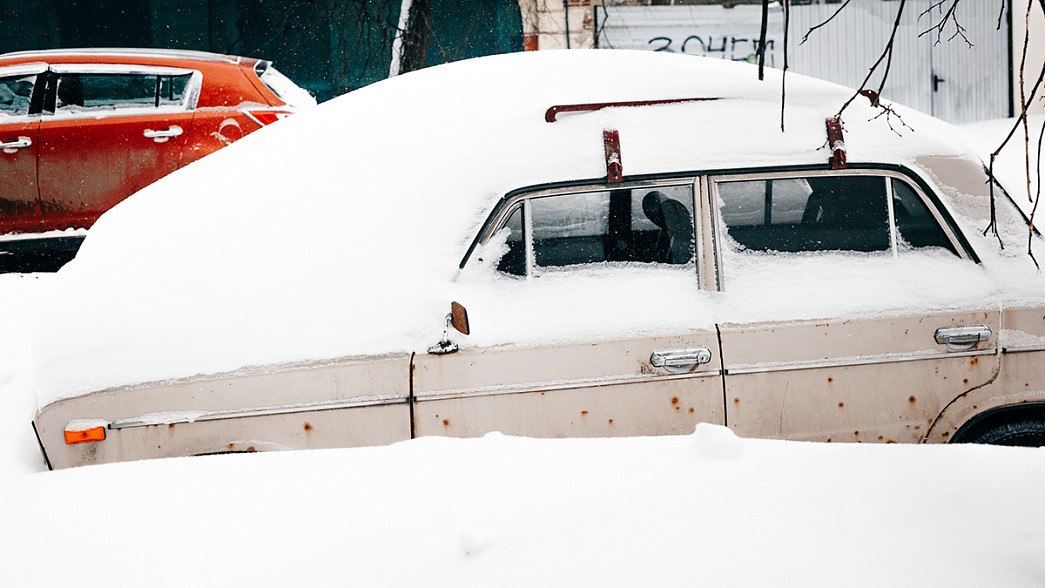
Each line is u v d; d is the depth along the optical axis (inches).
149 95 267.1
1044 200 149.7
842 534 69.4
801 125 133.3
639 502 76.6
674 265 129.2
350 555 74.6
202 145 263.3
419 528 77.5
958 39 519.8
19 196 261.3
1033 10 496.7
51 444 122.8
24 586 76.1
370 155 135.0
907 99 526.0
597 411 123.7
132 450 122.1
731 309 125.7
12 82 266.1
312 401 122.5
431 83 147.0
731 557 67.4
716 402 124.2
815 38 522.0
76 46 516.1
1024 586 62.2
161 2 514.6
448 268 126.5
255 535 80.2
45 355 125.1
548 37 522.3
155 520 85.2
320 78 516.4
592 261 129.3
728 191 130.1
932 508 72.4
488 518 77.7
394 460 93.3
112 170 261.6
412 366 122.7
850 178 131.3
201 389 122.3
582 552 69.9
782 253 129.8
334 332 123.3
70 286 130.3
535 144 131.5
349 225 128.9
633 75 139.6
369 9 498.9
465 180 130.2
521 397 123.3
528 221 129.1
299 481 90.5
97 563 78.5
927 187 130.7
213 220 132.0
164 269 128.3
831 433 125.2
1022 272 128.1
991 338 125.8
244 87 271.6
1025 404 126.0
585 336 123.7
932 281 127.6
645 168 129.0
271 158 139.1
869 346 125.2
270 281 126.0
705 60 149.6
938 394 125.7
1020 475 76.7
